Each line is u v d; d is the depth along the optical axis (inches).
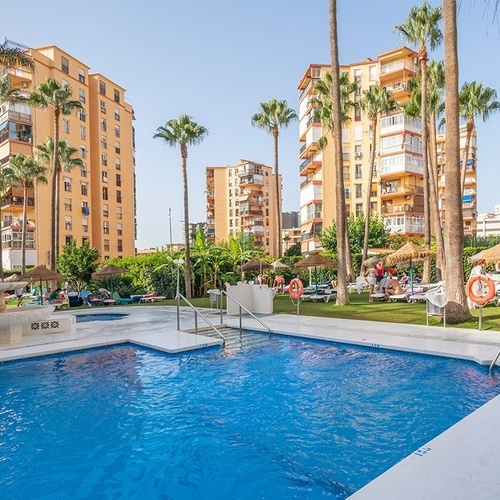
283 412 230.2
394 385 264.7
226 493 154.6
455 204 444.1
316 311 592.7
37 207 1678.2
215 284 1076.5
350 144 1904.5
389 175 1834.4
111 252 2068.2
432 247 1113.4
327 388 266.4
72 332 463.2
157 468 174.7
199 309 701.3
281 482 160.4
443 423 204.8
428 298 437.7
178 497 152.9
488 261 581.9
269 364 327.9
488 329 396.5
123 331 467.5
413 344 343.6
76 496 155.3
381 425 205.9
